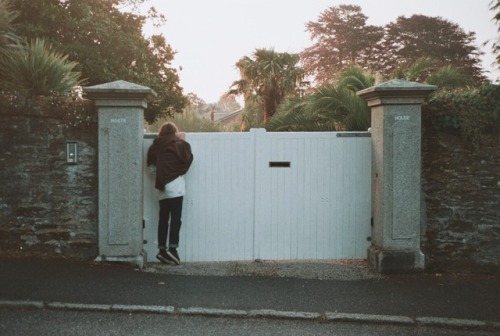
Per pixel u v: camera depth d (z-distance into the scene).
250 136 7.54
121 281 6.37
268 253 7.57
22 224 7.24
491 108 7.24
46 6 17.45
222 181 7.53
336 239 7.60
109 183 7.09
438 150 7.31
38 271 6.59
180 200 7.28
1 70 8.09
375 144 7.35
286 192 7.56
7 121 7.20
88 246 7.26
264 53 24.89
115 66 19.31
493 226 7.32
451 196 7.33
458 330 5.22
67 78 8.20
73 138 7.21
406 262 7.14
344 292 6.23
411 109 7.10
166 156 7.23
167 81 23.69
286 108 13.90
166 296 5.86
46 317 5.15
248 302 5.74
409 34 59.28
